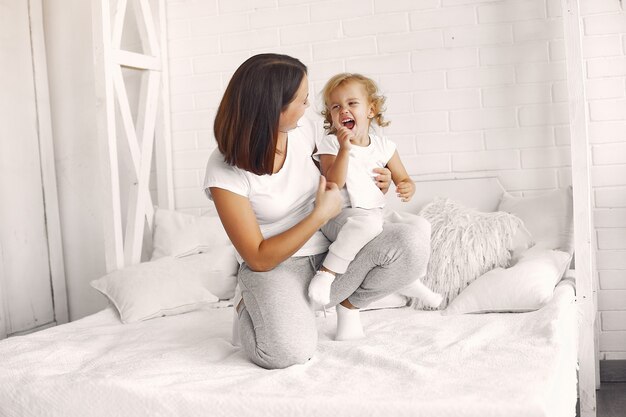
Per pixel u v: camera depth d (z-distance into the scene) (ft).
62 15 13.33
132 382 6.82
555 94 11.73
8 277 12.60
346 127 8.92
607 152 11.65
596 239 11.75
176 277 10.91
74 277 13.76
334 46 12.70
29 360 8.05
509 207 11.51
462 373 6.74
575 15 10.05
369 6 12.47
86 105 13.33
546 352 7.22
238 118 7.36
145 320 10.32
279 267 7.92
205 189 7.86
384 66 12.45
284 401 6.22
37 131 13.24
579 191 10.03
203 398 6.46
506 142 11.97
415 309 10.20
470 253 10.34
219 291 11.25
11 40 12.76
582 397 10.02
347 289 8.07
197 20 13.50
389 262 7.88
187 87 13.64
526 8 11.76
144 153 12.77
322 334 8.78
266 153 7.43
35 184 13.17
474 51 12.03
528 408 5.74
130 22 13.70
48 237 13.42
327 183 7.73
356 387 6.49
